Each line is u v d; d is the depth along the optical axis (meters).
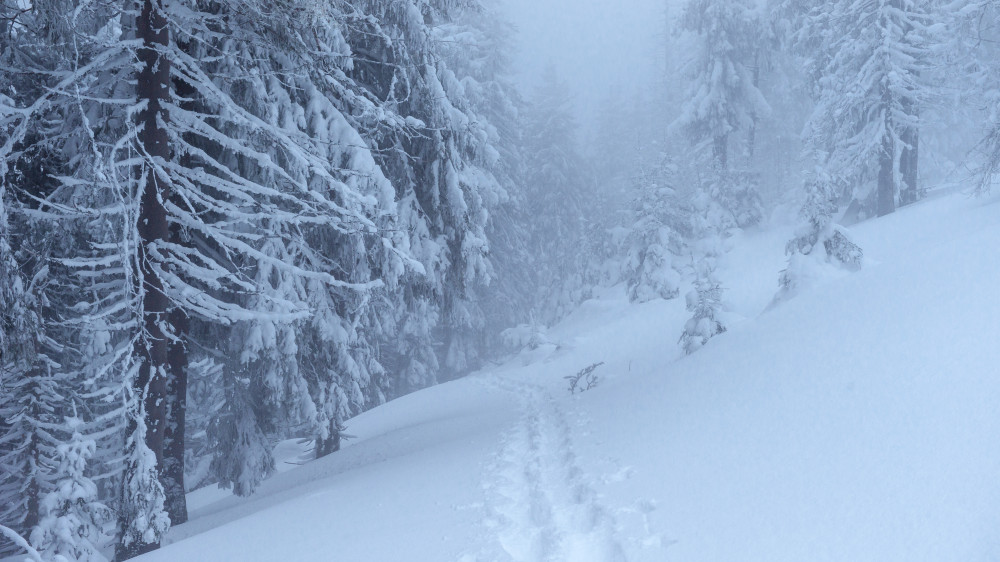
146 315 7.39
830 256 12.20
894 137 21.91
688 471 5.18
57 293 8.95
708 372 7.59
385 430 16.72
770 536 3.78
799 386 5.88
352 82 8.71
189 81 7.34
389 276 9.58
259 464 11.27
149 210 7.43
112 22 8.67
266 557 4.98
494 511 5.34
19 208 6.84
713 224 27.72
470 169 11.91
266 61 8.45
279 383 9.97
